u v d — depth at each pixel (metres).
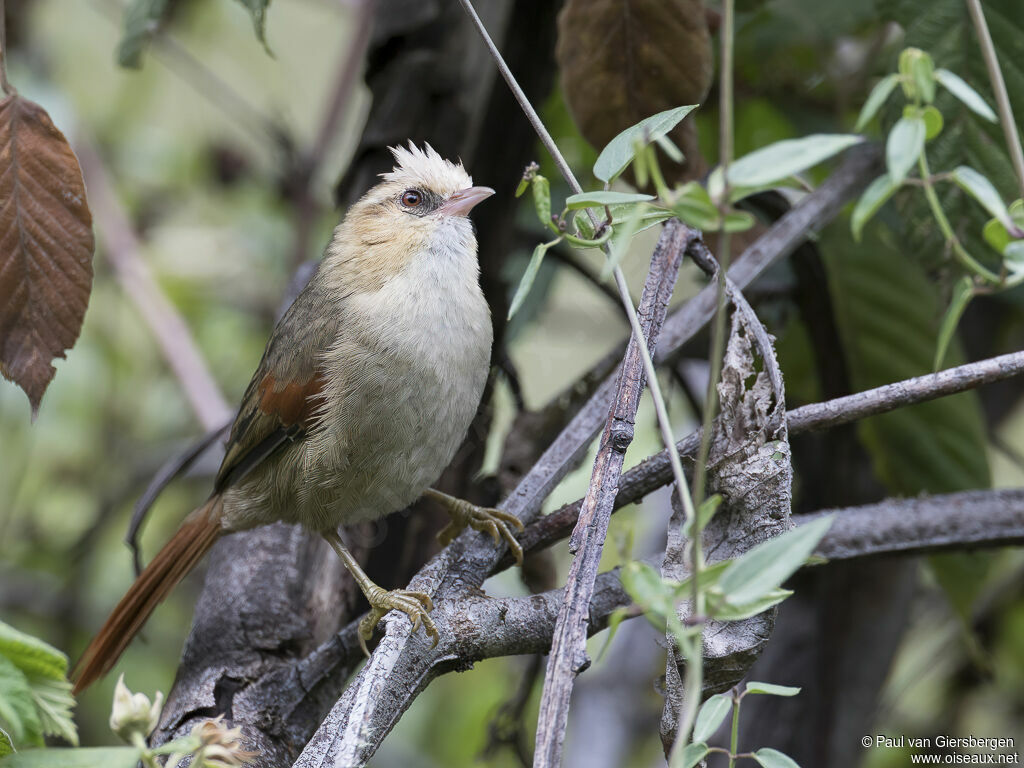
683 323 7.41
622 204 5.03
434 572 6.61
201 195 14.76
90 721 11.93
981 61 6.84
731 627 5.29
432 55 8.81
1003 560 11.92
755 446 5.39
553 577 8.95
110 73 15.10
